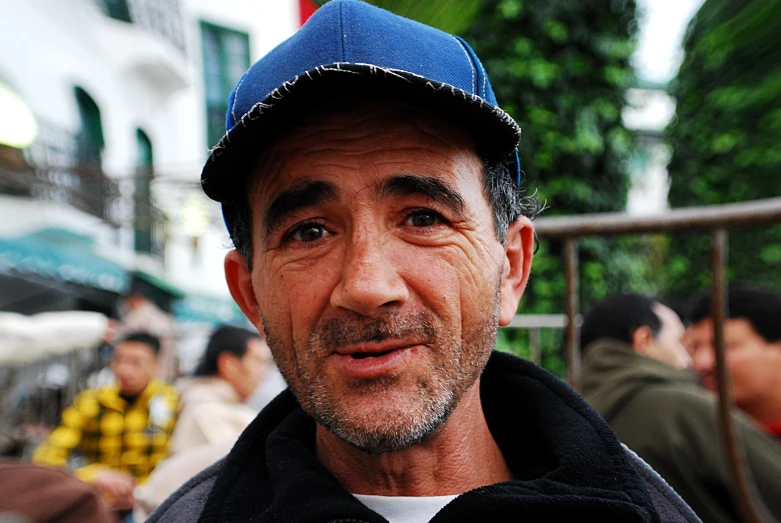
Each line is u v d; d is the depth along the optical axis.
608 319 2.21
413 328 0.81
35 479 1.08
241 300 1.09
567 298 1.45
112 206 7.53
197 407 2.58
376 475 0.94
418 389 0.81
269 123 0.83
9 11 6.37
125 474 2.98
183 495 1.06
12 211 6.25
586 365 2.21
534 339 3.13
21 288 5.78
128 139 9.20
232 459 1.00
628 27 3.95
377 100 0.83
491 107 0.82
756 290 2.07
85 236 7.31
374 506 0.93
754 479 1.62
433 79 0.85
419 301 0.82
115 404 3.24
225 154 0.88
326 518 0.81
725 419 1.27
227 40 11.62
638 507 0.80
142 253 9.56
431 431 0.83
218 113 11.54
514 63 3.68
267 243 0.89
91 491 1.12
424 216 0.85
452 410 0.84
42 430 3.75
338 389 0.82
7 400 3.53
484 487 0.82
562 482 0.85
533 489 0.82
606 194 3.98
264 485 0.96
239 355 2.79
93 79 8.06
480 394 1.09
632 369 2.00
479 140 0.89
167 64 9.55
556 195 3.81
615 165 4.03
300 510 0.83
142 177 5.96
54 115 7.09
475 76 0.89
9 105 4.27
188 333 4.91
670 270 4.95
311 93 0.81
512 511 0.79
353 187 0.82
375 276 0.79
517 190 1.01
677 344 2.25
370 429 0.79
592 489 0.83
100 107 8.24
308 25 0.87
